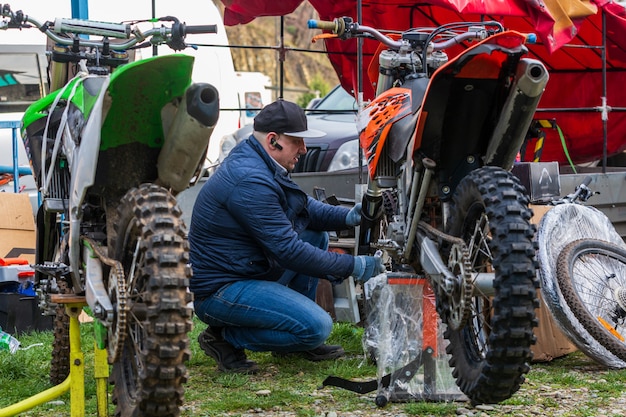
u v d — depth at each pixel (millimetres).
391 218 4449
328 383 4254
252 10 7504
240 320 4691
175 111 3150
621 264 5383
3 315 6172
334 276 4422
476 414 3926
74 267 3379
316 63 44000
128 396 3242
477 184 3461
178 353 2834
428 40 4035
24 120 3760
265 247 4473
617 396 4285
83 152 3094
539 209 5574
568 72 8531
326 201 6031
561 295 4938
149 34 3848
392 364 4137
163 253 2865
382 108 3990
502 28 4098
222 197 4594
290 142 4633
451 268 3572
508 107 3561
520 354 3295
